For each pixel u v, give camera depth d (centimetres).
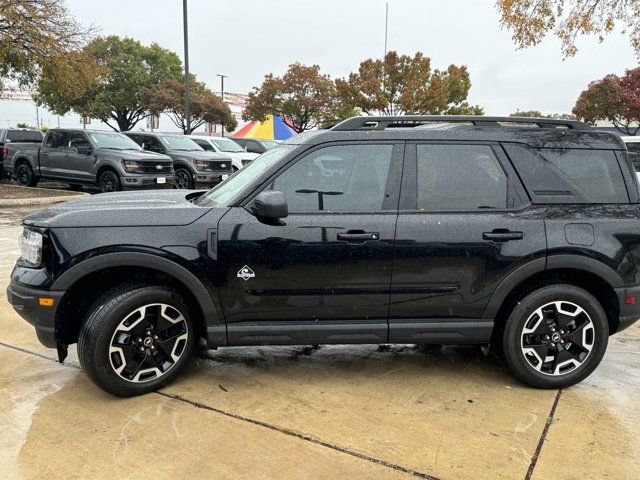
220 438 300
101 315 331
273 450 289
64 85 1506
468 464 279
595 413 337
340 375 389
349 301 352
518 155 365
